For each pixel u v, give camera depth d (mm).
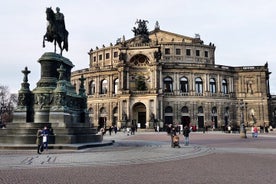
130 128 87250
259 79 115688
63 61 41594
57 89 37562
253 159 25656
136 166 21641
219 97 112125
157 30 135375
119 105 104375
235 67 117750
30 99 38625
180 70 110000
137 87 107000
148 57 106438
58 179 16562
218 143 45344
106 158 25766
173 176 17578
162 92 104625
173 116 107312
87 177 17203
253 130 64688
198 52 122688
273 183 15453
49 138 33719
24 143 33688
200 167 21125
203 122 109312
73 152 30109
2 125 76938
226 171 19328
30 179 16516
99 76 117125
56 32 41375
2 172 18828
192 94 109375
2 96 140875
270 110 122500
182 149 34938
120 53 108250
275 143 45156
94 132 42094
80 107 42844
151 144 42344
